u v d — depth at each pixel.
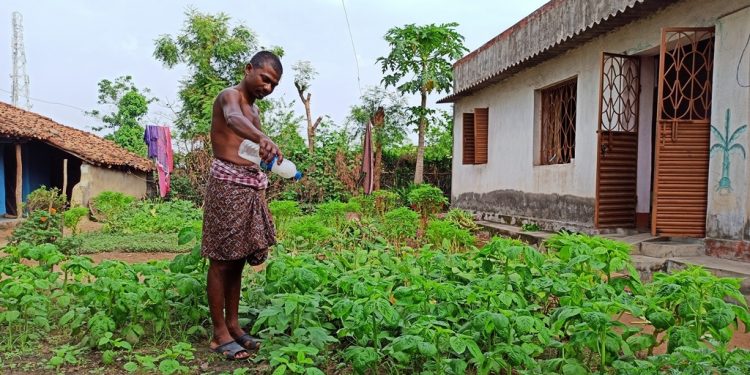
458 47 18.34
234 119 3.37
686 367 2.78
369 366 3.31
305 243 7.29
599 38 8.96
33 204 12.55
